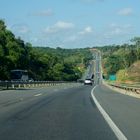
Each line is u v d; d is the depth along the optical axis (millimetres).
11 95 39281
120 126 16406
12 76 85750
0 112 21594
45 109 23859
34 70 141250
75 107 25609
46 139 12828
